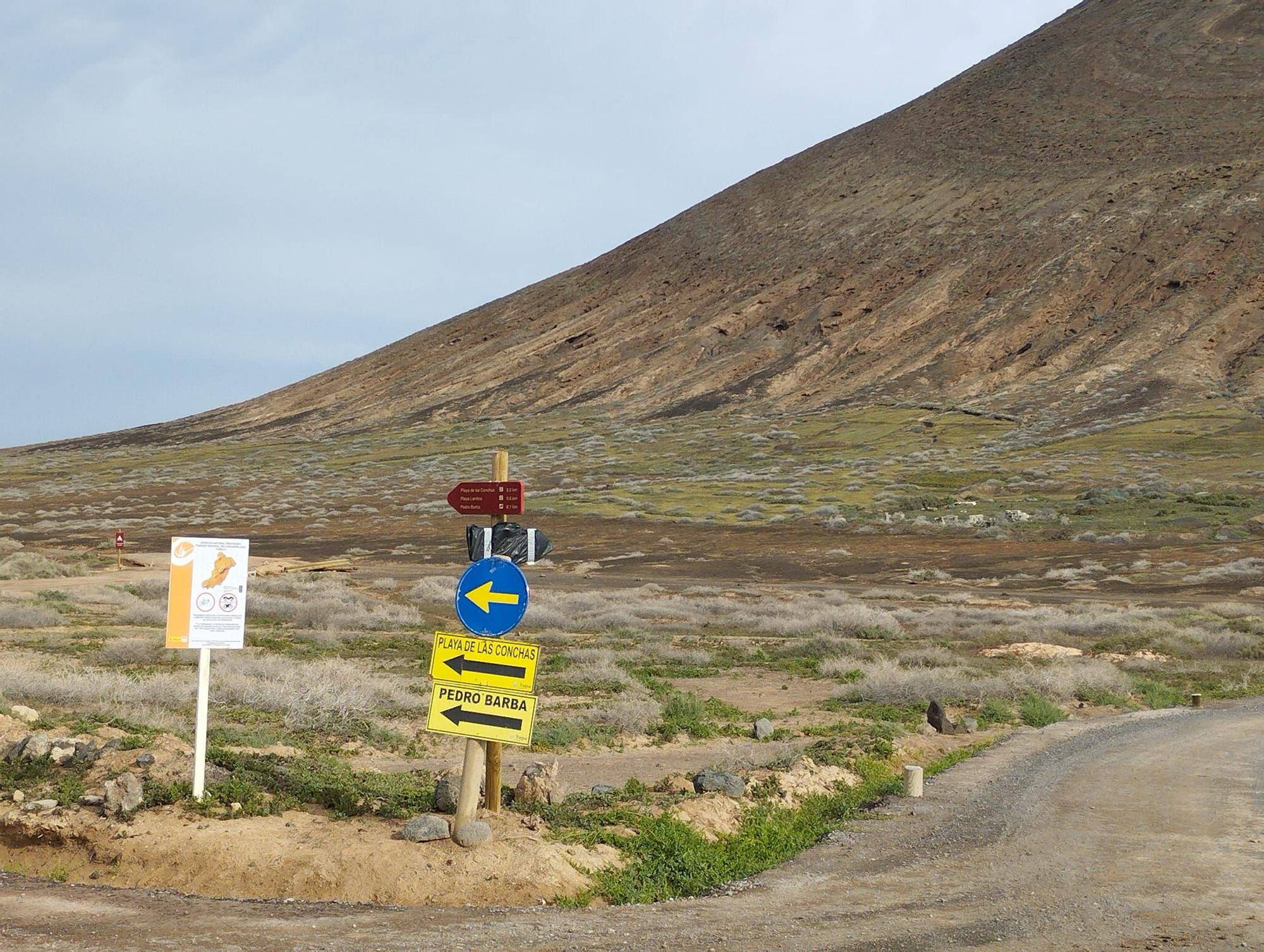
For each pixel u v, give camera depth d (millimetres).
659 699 19641
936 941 6848
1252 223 152000
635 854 8594
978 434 110375
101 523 87312
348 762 12625
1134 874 8719
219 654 22969
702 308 181625
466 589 8516
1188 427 101875
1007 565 59156
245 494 108688
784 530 72812
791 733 16312
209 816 8680
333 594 42156
